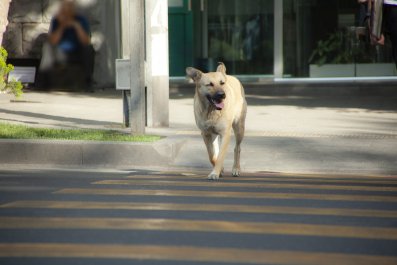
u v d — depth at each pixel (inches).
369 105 894.4
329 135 626.2
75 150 533.0
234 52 1235.9
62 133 581.6
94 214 339.9
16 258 264.5
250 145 579.2
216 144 486.9
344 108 860.0
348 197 391.5
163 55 668.7
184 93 1087.6
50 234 300.7
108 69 1145.4
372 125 695.1
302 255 268.5
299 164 524.7
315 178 474.3
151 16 663.1
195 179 462.6
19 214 341.1
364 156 539.5
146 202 371.6
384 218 335.0
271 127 681.6
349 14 1186.0
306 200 381.4
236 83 486.9
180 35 1243.8
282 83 1109.7
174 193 401.4
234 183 443.8
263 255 267.7
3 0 750.5
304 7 1200.2
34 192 404.5
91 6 1104.2
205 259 262.2
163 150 529.7
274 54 1214.3
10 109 808.3
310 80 1183.6
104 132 596.1
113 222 322.7
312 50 1203.9
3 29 754.2
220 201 376.5
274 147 570.6
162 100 671.8
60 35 1080.8
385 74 1182.9
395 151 552.7
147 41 666.8
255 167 521.3
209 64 1235.9
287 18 1208.2
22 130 593.6
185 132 633.6
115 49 1179.9
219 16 1234.0
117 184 435.5
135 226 314.8
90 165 531.8
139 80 581.0
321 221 328.2
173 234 300.5
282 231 307.0
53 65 1083.3
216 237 295.7
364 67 1189.1
